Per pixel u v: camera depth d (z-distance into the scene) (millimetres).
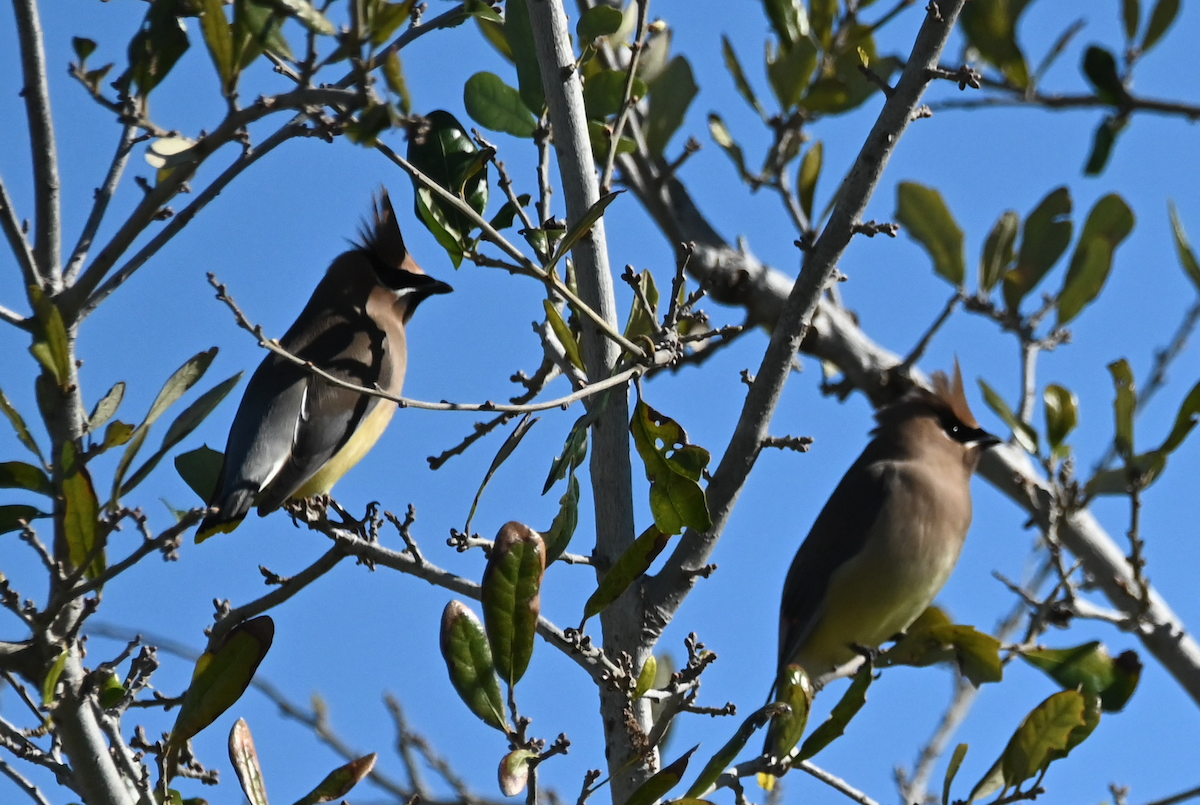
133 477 7422
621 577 7699
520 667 6934
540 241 8664
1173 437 10914
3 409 7273
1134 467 10961
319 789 6801
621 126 9070
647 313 8617
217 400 7504
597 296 8875
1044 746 7871
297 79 7281
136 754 7930
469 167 8305
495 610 6926
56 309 7227
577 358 9109
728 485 8773
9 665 7355
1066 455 11141
